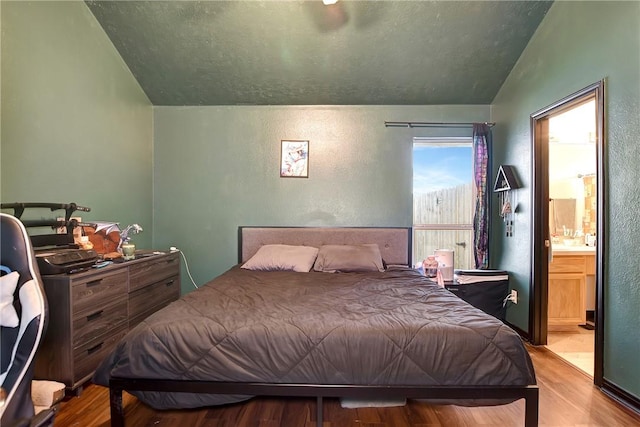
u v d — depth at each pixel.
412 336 1.54
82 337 2.00
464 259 3.85
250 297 2.09
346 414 1.84
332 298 2.08
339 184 3.73
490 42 2.94
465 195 3.85
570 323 3.29
